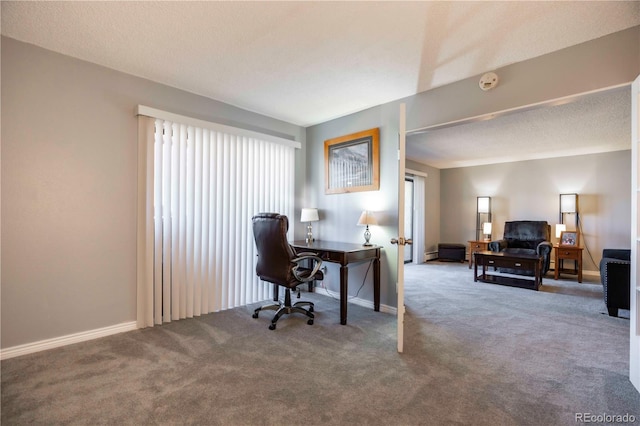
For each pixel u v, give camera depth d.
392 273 3.38
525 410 1.68
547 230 5.73
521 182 6.42
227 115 3.45
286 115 3.87
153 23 2.04
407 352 2.38
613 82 2.09
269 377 2.00
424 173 6.90
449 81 2.86
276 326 2.91
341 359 2.26
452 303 3.70
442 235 7.57
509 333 2.77
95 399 1.76
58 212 2.43
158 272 2.92
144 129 2.84
